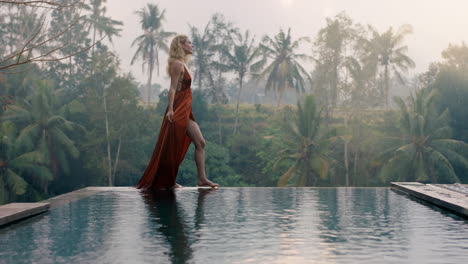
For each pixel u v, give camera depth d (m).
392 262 2.28
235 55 55.16
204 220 3.63
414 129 35.22
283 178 32.34
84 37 48.78
